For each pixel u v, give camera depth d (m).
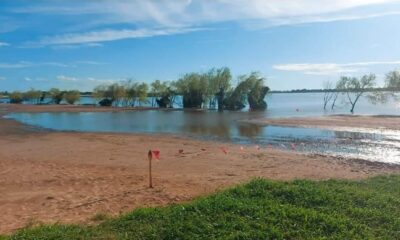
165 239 7.98
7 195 13.93
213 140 31.86
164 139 31.80
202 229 8.27
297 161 21.17
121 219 9.29
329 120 49.69
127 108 91.69
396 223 8.49
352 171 18.72
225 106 88.19
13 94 130.12
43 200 13.18
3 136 34.34
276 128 42.00
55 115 67.75
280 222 8.51
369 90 91.44
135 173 17.73
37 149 25.92
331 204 9.77
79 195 13.74
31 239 8.05
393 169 19.55
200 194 13.62
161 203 12.50
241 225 8.38
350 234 7.93
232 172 18.06
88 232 8.44
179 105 105.50
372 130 38.91
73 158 22.17
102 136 33.88
